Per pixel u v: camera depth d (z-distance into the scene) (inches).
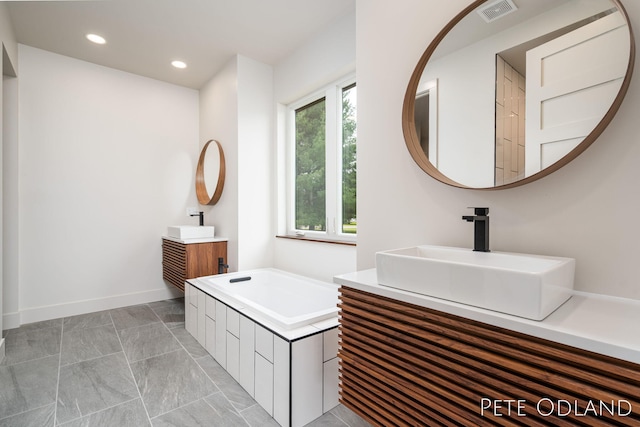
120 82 129.3
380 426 40.4
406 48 54.9
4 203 105.0
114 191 128.0
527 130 40.4
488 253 41.3
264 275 114.9
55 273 115.7
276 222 126.3
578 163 36.8
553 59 38.5
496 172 43.4
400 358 37.6
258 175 122.8
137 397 66.6
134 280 133.1
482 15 44.9
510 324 28.1
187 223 146.3
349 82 100.8
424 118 51.5
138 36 104.2
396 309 37.9
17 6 87.4
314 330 60.7
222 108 127.4
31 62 110.5
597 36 35.1
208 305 88.6
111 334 100.7
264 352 62.9
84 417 59.9
